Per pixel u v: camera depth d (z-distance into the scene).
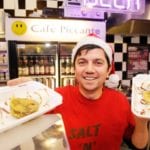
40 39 3.44
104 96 1.27
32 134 0.81
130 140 1.35
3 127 0.75
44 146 0.81
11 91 0.96
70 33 3.54
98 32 3.64
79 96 1.23
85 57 1.16
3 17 3.52
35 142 0.79
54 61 3.69
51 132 0.85
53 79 3.71
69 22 3.51
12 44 3.37
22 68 3.57
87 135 1.19
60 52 3.59
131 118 1.29
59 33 3.50
